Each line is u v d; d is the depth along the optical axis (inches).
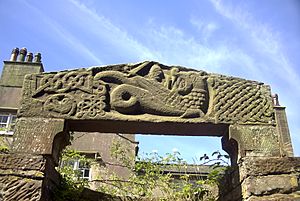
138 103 185.9
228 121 185.5
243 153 176.2
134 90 188.1
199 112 186.5
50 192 172.2
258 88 195.6
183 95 189.9
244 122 185.3
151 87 190.2
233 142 181.6
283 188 162.6
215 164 201.9
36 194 156.4
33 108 178.2
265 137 181.3
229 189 188.1
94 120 179.6
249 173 166.2
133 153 420.2
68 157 282.8
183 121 183.6
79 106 181.5
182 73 194.9
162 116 185.3
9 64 518.6
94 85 186.5
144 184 248.1
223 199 197.9
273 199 160.2
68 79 186.7
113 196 214.1
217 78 196.4
